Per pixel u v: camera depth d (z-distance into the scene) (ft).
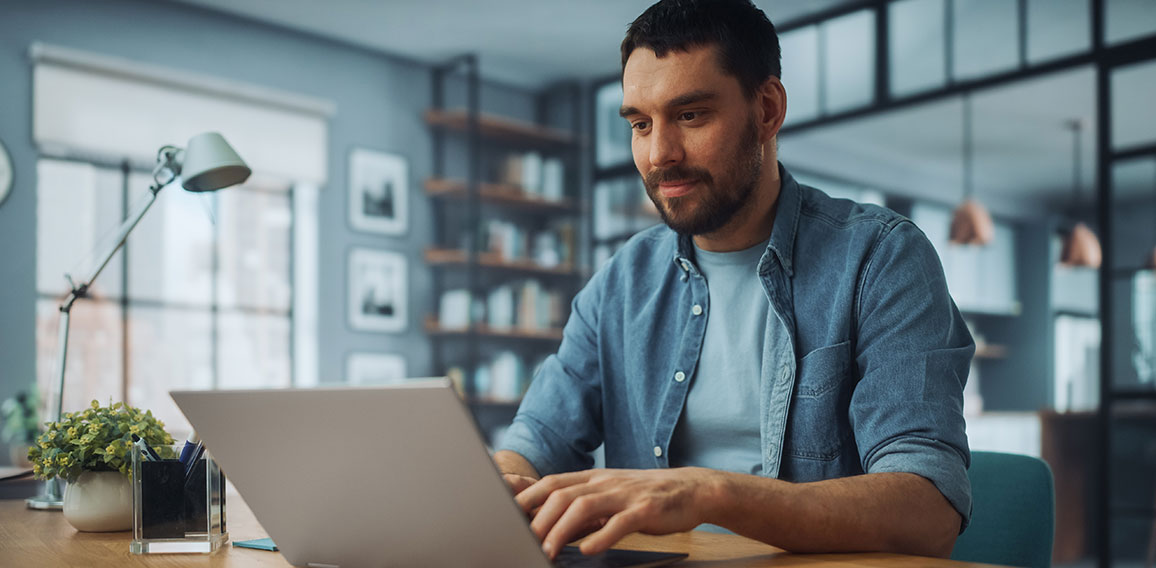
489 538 2.32
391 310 17.60
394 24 16.69
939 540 2.90
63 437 3.77
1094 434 16.52
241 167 6.38
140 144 14.80
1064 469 16.07
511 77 19.52
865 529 2.72
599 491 2.53
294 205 16.70
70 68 14.19
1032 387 28.37
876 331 3.52
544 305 18.81
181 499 3.13
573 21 16.55
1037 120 22.08
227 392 2.44
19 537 3.63
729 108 3.52
